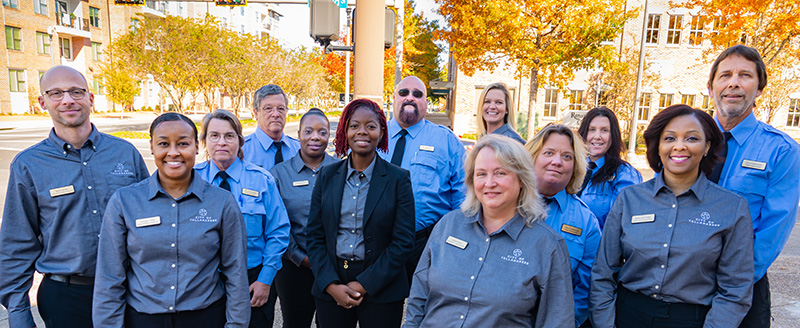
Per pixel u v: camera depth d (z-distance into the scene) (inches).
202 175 114.1
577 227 93.5
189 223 84.2
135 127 954.7
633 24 782.5
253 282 110.8
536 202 77.0
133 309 83.5
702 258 77.0
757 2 395.5
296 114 1663.4
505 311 72.0
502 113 144.9
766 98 564.7
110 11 1422.2
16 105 1124.5
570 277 74.4
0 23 1070.4
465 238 78.9
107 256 82.2
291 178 129.2
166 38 959.0
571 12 473.7
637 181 114.9
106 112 1392.7
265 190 113.3
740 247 76.6
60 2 1259.8
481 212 80.2
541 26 473.1
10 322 90.5
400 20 331.6
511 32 462.3
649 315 81.0
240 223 90.3
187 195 85.0
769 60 443.8
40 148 93.4
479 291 73.7
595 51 469.7
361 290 100.3
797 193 87.8
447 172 138.1
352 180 104.1
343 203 103.4
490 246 76.3
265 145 154.0
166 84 1031.6
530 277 71.8
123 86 1135.0
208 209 86.1
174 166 82.0
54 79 91.3
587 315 94.8
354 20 154.5
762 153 91.7
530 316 74.9
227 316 89.5
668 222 80.4
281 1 407.5
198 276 84.7
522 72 515.8
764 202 91.1
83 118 94.7
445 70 1589.6
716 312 76.4
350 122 100.6
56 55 1229.1
